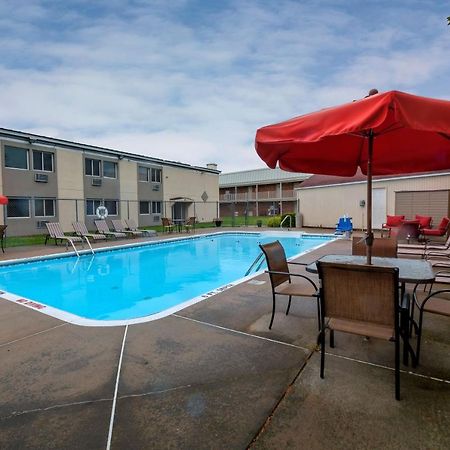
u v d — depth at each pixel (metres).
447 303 2.98
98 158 19.16
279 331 3.35
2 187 14.95
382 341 3.05
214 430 1.92
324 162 4.01
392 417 1.99
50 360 2.83
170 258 10.98
